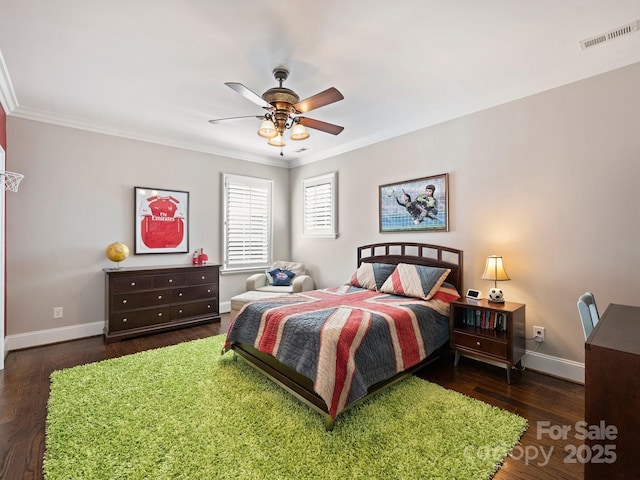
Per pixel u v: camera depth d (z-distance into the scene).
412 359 2.51
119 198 3.98
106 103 3.22
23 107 3.28
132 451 1.69
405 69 2.56
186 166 4.56
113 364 2.87
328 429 1.89
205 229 4.77
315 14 1.90
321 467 1.59
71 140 3.65
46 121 3.48
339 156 4.73
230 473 1.54
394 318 2.51
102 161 3.86
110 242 3.91
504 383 2.55
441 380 2.61
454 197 3.37
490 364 2.96
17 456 1.67
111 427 1.91
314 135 4.18
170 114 3.51
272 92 2.38
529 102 2.82
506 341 2.54
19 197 3.33
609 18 1.96
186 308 4.12
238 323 2.86
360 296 3.28
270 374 2.44
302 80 2.72
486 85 2.84
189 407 2.14
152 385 2.46
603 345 1.18
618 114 2.37
